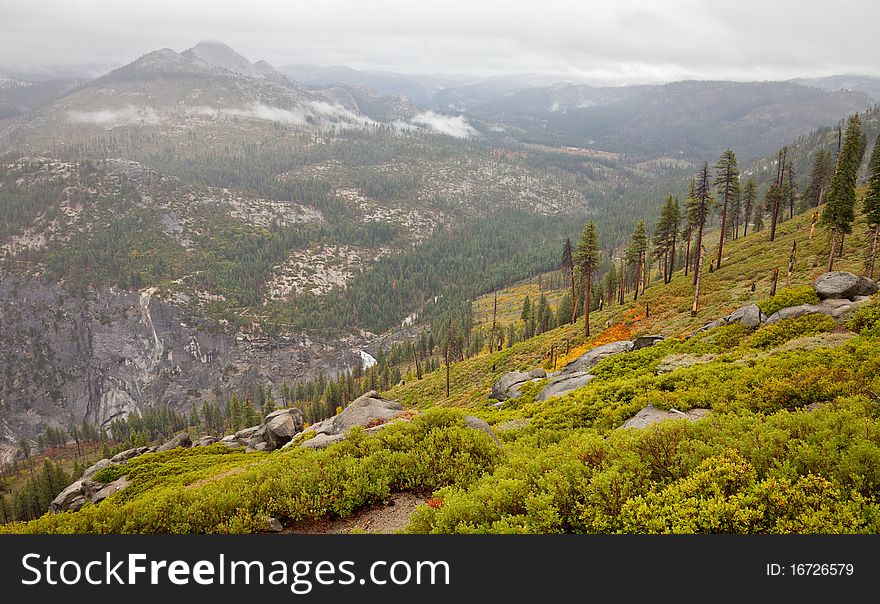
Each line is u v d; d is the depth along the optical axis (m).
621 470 10.07
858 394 13.28
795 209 118.19
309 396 164.00
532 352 73.25
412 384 96.56
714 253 86.62
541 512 8.78
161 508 12.18
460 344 121.94
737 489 8.69
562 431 19.08
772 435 10.36
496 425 26.64
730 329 31.25
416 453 14.52
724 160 61.16
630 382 23.91
